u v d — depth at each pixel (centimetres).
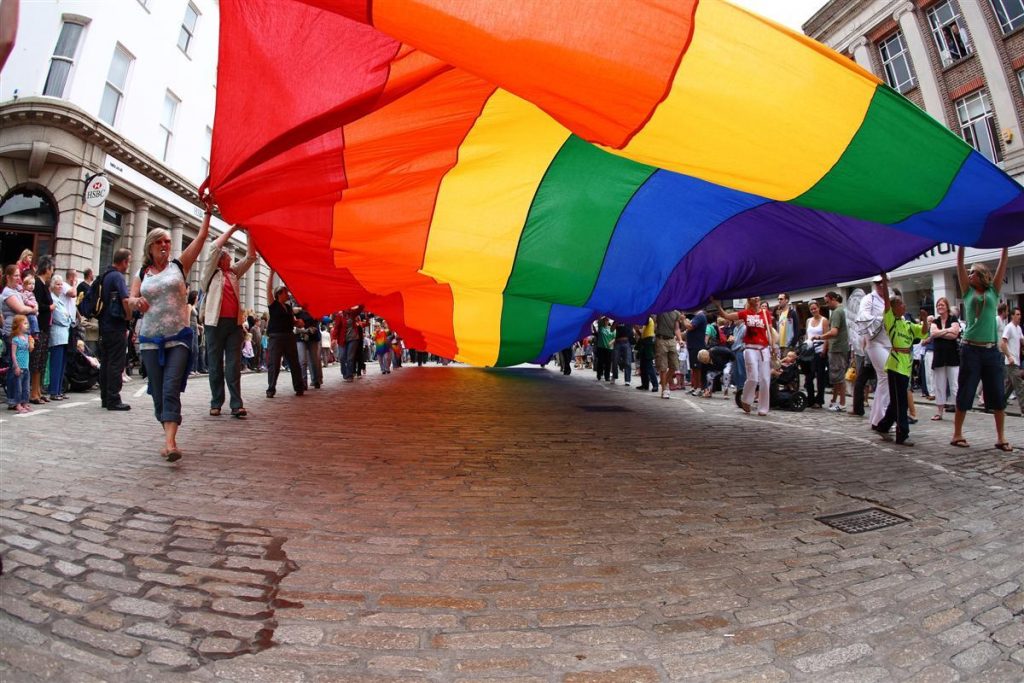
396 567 279
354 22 379
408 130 495
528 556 298
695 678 197
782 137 363
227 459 479
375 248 686
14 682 179
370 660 202
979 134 1744
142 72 1900
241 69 421
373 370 2028
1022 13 1603
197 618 225
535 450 567
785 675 200
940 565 295
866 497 413
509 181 582
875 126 355
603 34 300
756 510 381
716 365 1120
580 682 193
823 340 963
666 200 617
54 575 251
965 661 210
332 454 519
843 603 253
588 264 711
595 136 389
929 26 1845
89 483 387
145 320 462
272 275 944
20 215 1578
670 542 322
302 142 461
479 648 212
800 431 711
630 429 709
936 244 604
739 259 736
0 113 1480
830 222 625
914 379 1257
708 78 323
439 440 609
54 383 801
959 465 519
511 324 909
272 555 288
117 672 189
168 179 1981
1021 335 1020
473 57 326
